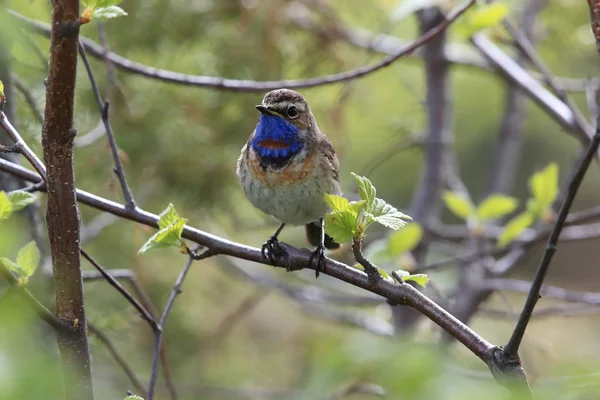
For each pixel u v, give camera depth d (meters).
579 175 5.43
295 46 14.11
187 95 12.98
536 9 14.42
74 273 5.55
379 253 9.04
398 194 19.16
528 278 21.41
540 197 9.82
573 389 4.12
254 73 13.38
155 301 13.40
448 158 14.25
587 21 14.87
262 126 9.20
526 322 5.53
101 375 12.41
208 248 7.28
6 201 5.65
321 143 9.36
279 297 16.25
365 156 17.81
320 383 4.23
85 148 12.48
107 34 12.70
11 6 9.62
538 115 20.88
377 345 4.13
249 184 9.35
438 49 13.82
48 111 5.29
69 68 5.14
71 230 5.51
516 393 3.91
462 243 15.20
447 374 3.96
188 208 13.64
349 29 14.91
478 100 20.47
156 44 13.15
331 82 9.58
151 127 12.76
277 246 7.37
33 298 5.20
